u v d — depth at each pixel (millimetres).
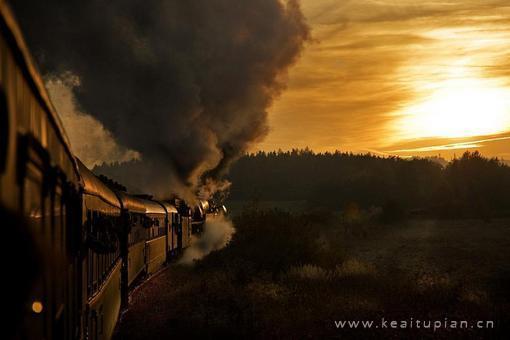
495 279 23297
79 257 7668
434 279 21125
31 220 4137
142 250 20922
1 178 3135
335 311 16625
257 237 32188
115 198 14555
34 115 4141
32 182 4195
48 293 4812
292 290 20234
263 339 13828
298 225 33250
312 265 27359
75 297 7234
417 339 13461
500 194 125625
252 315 15758
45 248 3303
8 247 2932
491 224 69562
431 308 17000
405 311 16422
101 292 10453
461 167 132625
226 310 16812
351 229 54406
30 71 3727
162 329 14547
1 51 3092
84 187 8320
